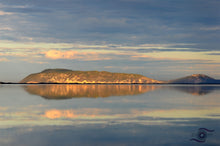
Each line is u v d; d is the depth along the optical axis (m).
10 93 62.56
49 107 29.72
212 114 23.81
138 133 15.80
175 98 44.28
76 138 14.56
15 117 21.89
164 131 16.33
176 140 14.20
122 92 66.88
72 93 61.75
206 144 13.43
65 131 16.31
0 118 21.34
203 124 18.70
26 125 18.25
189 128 17.27
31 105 32.06
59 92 67.50
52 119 20.84
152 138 14.59
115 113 24.41
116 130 16.61
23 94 57.84
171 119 20.92
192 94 57.03
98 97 46.78
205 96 49.72
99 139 14.38
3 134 15.52
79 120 20.36
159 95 53.03
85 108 28.62
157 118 21.42
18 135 15.26
